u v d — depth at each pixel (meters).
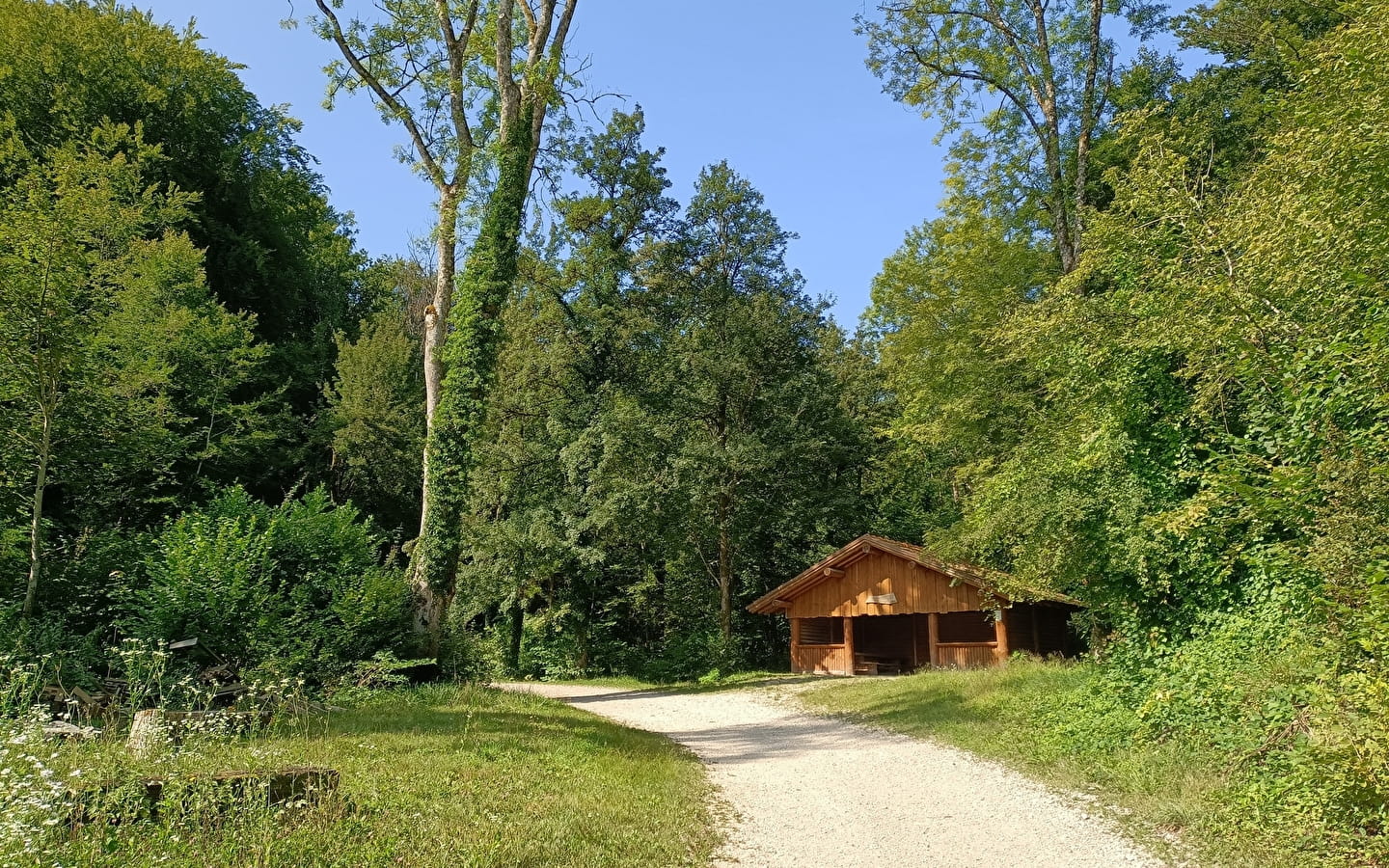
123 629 14.21
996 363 20.58
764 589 38.53
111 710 10.14
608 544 33.19
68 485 16.83
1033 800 9.57
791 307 35.94
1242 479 8.90
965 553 20.59
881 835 8.30
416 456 34.75
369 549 18.73
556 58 20.22
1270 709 8.67
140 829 5.63
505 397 32.81
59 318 13.97
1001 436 21.61
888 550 28.27
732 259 39.47
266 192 34.16
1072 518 13.34
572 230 35.34
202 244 31.53
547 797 8.59
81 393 14.62
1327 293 8.34
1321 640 7.59
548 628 35.56
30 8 28.33
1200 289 9.74
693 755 13.68
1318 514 7.48
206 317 24.92
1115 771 10.04
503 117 20.64
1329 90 8.80
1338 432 7.60
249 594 14.64
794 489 33.53
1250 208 9.76
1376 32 7.89
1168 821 8.00
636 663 36.31
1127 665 12.77
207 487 23.38
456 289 20.69
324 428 33.28
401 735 11.24
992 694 17.25
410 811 7.37
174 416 19.88
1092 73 22.03
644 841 7.49
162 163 29.67
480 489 31.66
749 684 27.92
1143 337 11.88
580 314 34.47
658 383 33.88
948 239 24.22
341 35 20.83
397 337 37.56
